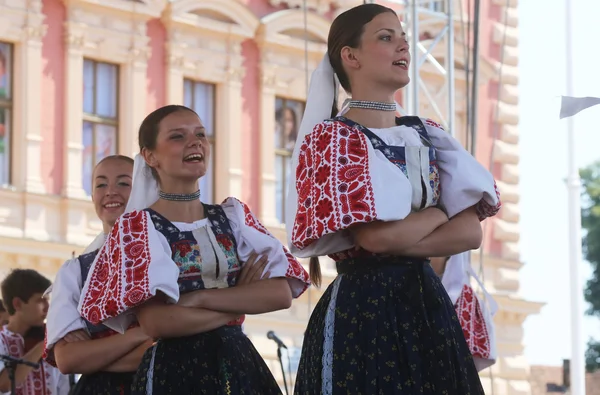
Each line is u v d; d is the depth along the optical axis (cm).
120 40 2267
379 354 528
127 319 616
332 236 542
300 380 555
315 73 572
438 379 526
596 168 3997
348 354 531
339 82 575
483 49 2711
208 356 605
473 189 545
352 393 527
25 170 2147
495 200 552
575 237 2042
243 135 2414
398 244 530
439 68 1856
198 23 2353
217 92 2402
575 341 2014
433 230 539
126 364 685
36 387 908
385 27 556
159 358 608
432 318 533
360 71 558
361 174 529
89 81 2238
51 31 2197
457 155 552
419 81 1852
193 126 620
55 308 703
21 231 2125
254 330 2331
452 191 548
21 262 2105
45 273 2128
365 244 531
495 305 882
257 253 616
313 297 2384
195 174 615
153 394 603
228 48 2403
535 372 2775
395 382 525
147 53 2295
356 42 557
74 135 2195
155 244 599
